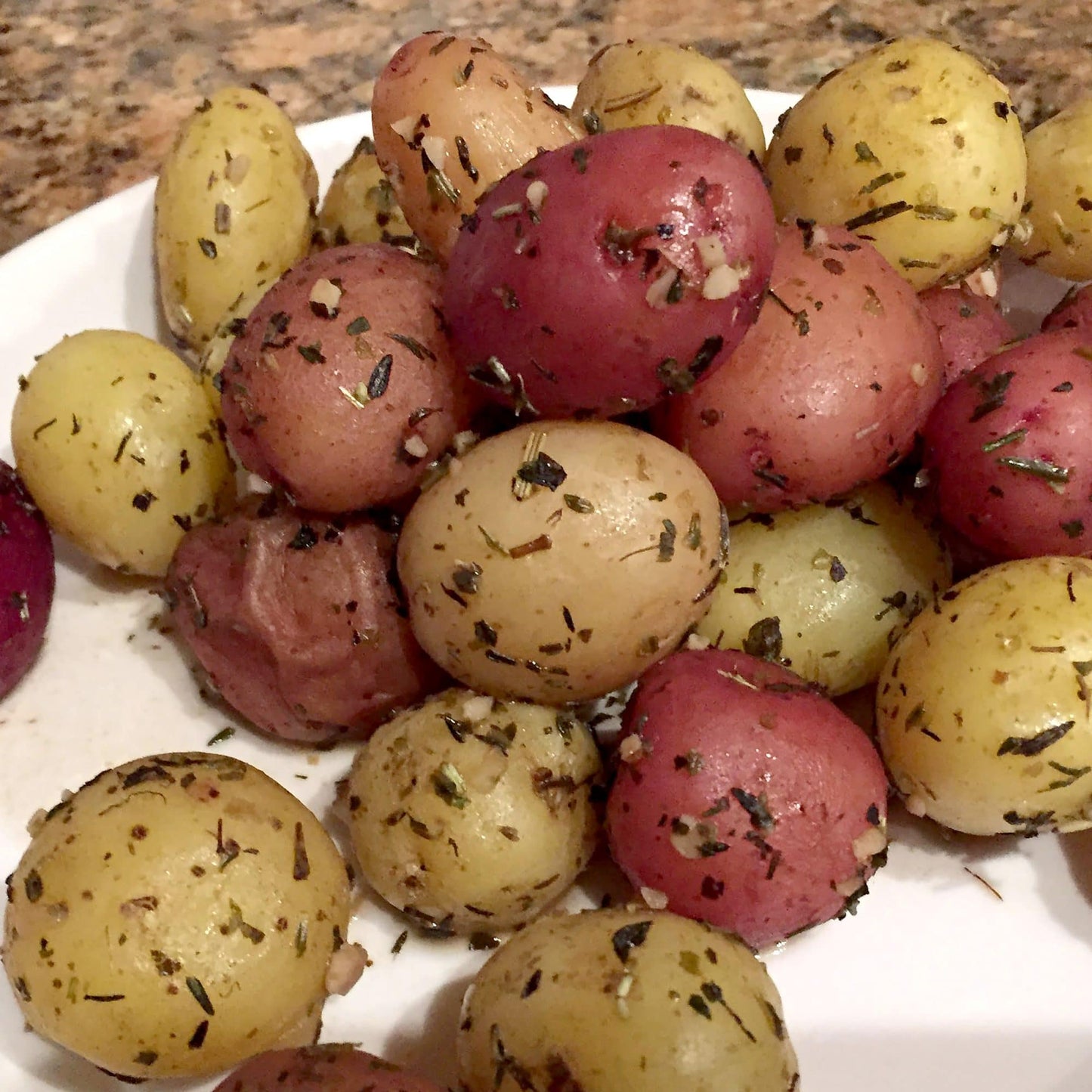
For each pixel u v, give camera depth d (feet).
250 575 0.57
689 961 0.49
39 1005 0.50
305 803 0.61
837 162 0.63
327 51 0.96
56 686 0.63
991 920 0.57
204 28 0.97
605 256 0.49
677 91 0.68
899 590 0.61
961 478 0.58
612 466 0.52
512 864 0.54
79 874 0.50
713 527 0.54
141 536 0.63
